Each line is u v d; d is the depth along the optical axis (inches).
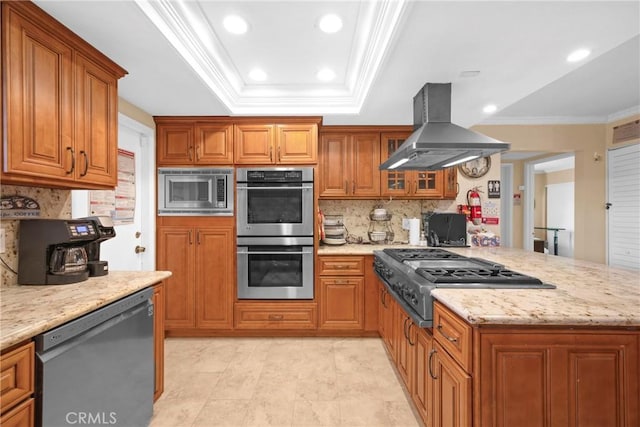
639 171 135.4
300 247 115.5
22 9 49.9
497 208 142.6
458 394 45.6
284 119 114.4
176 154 114.6
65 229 60.5
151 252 111.7
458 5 52.0
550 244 286.8
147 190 111.9
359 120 118.3
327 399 77.7
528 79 80.8
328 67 89.5
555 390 41.7
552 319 40.8
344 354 102.7
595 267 77.8
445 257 89.3
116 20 57.0
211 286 115.0
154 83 84.5
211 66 83.4
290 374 89.6
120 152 100.3
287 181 114.5
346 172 126.3
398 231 140.6
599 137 148.5
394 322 86.3
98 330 50.4
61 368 42.8
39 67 53.1
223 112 109.3
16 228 61.2
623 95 121.0
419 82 82.4
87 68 64.1
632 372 41.6
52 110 55.6
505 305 45.6
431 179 128.6
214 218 115.3
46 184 60.7
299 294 115.6
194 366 94.3
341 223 133.3
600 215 148.5
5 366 35.9
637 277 66.1
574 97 123.0
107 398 52.6
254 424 68.6
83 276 64.4
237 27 69.6
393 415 71.7
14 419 36.6
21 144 49.9
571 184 269.0
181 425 68.0
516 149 148.5
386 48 65.5
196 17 66.0
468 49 66.2
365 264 115.8
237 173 114.7
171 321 114.8
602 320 40.6
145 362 64.6
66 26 58.4
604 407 41.7
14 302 48.8
